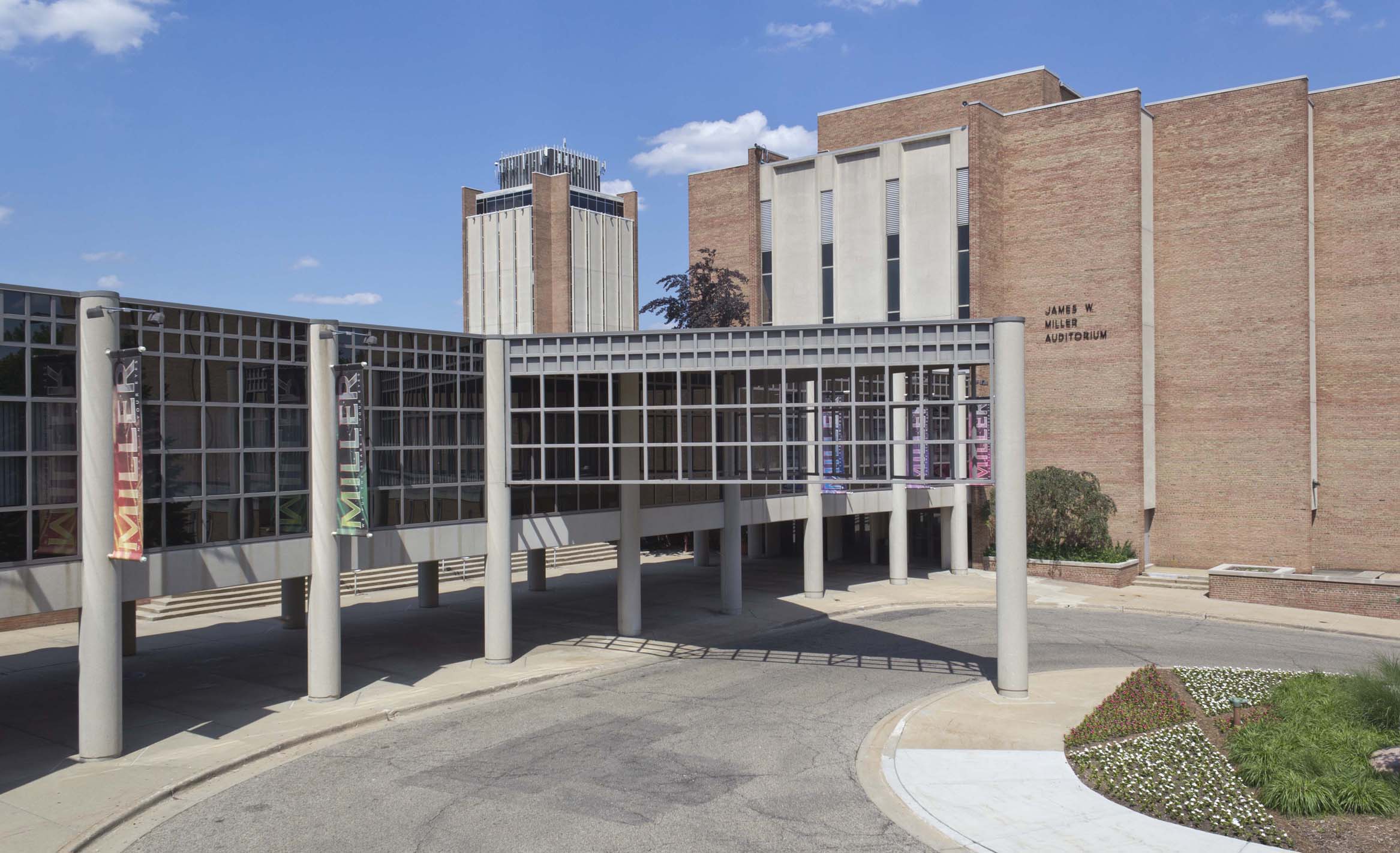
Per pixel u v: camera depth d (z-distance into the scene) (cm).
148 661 2845
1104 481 4531
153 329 2073
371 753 2003
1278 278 4344
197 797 1766
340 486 2416
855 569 4775
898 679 2598
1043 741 2025
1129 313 4469
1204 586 4112
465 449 2777
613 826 1596
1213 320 4509
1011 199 4794
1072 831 1562
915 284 4844
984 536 4656
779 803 1694
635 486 3181
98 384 1927
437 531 2688
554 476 2950
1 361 1828
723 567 3581
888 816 1631
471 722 2238
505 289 8925
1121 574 4181
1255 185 4397
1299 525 4303
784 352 2578
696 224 5728
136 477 1883
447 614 3628
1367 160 4316
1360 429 4347
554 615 3572
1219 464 4503
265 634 3256
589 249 8988
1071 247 4625
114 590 1955
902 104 5588
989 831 1564
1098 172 4547
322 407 2392
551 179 8831
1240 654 2931
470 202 9200
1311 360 4388
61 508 1916
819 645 3053
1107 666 2748
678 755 1962
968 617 3566
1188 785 1727
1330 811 1611
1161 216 4634
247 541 2258
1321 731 1922
